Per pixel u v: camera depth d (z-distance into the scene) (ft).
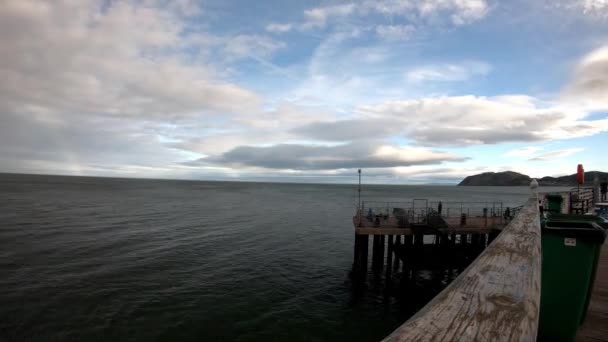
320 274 62.95
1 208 138.92
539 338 11.00
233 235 96.73
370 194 380.78
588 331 13.39
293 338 39.34
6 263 61.31
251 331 40.32
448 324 3.75
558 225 11.64
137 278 56.08
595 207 38.73
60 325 39.45
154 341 37.04
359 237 61.16
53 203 169.07
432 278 63.16
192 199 238.89
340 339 39.70
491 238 61.67
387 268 63.57
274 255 75.05
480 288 5.01
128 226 107.14
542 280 11.10
